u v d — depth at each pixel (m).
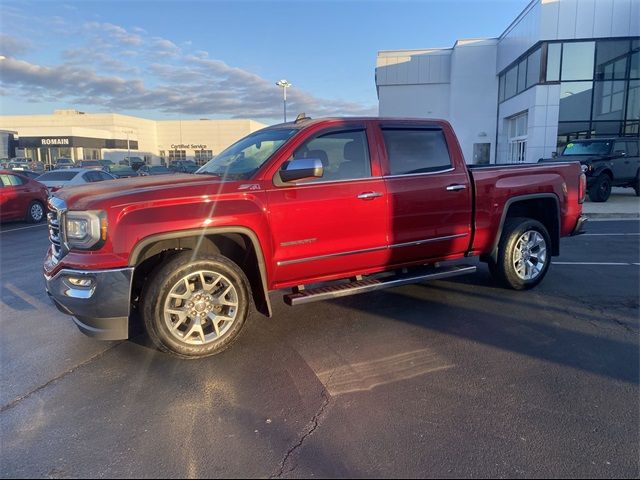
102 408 3.29
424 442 2.83
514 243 5.59
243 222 3.94
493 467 2.61
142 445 2.86
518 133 28.47
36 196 14.40
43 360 4.09
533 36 23.89
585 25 22.42
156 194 3.76
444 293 5.77
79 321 3.87
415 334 4.50
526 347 4.18
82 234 3.62
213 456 2.75
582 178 6.18
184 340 3.88
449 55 34.09
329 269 4.54
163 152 78.56
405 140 4.94
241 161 4.56
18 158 54.81
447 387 3.48
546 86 23.19
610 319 4.83
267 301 4.15
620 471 2.56
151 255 3.91
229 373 3.77
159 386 3.58
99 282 3.56
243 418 3.13
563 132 23.41
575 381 3.55
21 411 3.28
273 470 2.62
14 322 5.10
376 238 4.66
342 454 2.74
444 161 5.14
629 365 3.81
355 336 4.47
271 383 3.60
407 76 34.84
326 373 3.74
